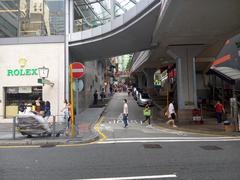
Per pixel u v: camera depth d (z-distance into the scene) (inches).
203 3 590.9
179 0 562.6
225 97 1284.4
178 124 830.5
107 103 1531.7
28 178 264.2
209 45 996.6
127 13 844.0
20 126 550.3
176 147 429.1
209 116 1023.0
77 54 1114.1
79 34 975.6
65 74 946.7
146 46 1079.0
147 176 264.2
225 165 303.7
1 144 484.7
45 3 986.1
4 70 949.2
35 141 493.0
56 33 979.9
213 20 713.6
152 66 1770.4
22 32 974.4
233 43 1385.3
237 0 582.2
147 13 752.3
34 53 954.7
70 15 997.8
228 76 1272.1
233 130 630.5
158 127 782.5
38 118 554.3
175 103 1336.1
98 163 323.3
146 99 1396.4
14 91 951.0
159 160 334.3
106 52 1147.9
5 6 981.8
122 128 756.0
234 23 746.8
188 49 994.1
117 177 262.7
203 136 576.7
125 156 362.3
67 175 273.1
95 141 514.6
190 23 733.3
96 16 1099.9
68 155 376.8
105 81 2534.5
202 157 348.2
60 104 935.0
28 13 980.6
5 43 956.6
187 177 258.5
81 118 981.8
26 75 946.7
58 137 546.6
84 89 1256.2
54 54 956.6
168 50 1003.3
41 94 944.9
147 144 464.4
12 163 330.6
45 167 307.9
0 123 902.4
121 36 945.5
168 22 710.5
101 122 906.1
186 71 990.4
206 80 1505.9
